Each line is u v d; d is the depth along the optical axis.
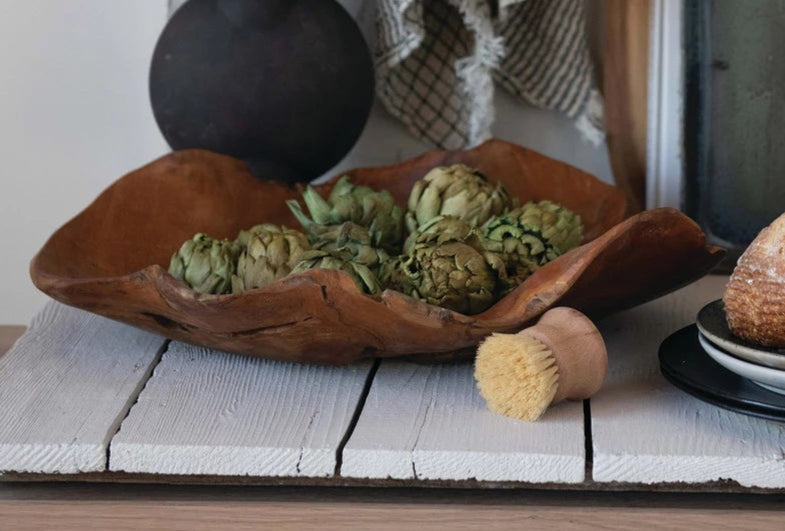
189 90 1.31
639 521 0.91
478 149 1.37
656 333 1.17
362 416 0.99
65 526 0.94
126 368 1.11
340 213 1.19
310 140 1.34
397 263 1.09
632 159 1.46
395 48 1.40
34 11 1.52
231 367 1.10
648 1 1.41
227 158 1.32
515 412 0.97
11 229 1.60
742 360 0.92
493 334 0.97
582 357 0.97
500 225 1.12
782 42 1.36
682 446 0.92
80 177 1.58
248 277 1.10
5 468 0.96
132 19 1.52
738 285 0.93
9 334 1.35
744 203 1.41
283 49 1.30
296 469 0.94
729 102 1.40
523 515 0.92
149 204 1.26
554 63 1.46
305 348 1.04
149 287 1.01
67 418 1.00
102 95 1.55
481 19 1.37
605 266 1.00
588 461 0.93
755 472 0.90
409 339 1.01
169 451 0.95
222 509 0.94
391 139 1.53
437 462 0.93
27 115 1.56
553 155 1.54
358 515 0.93
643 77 1.44
